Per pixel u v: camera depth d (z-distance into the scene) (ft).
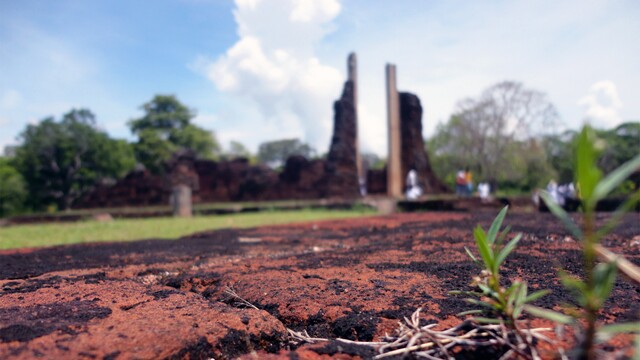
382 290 7.79
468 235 15.92
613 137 77.66
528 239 14.17
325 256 12.55
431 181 83.97
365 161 103.04
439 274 8.90
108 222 46.83
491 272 4.48
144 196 104.22
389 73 74.84
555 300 6.33
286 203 67.41
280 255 14.32
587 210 3.29
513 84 105.81
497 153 107.86
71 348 5.11
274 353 5.94
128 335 5.57
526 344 4.42
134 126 178.40
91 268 12.83
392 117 74.33
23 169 122.11
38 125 125.29
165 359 5.17
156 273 11.68
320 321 6.79
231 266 11.69
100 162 132.05
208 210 64.13
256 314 6.75
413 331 5.29
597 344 4.60
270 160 248.11
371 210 55.93
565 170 101.14
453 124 117.50
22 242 25.00
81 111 133.08
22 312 6.73
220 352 5.74
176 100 183.21
